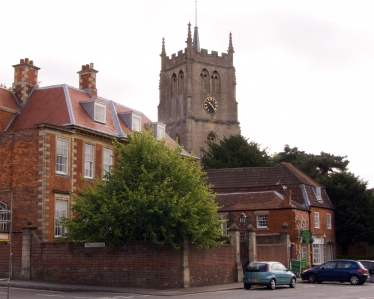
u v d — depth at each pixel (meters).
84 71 48.44
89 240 34.66
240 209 55.16
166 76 113.75
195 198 35.16
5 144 40.69
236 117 111.19
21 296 28.27
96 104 45.09
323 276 41.41
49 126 39.81
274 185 59.12
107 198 34.41
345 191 64.50
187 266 34.47
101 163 44.47
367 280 44.44
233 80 111.88
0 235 22.89
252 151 80.62
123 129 47.88
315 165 86.31
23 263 36.81
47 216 39.16
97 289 32.16
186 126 106.06
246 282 35.16
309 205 57.72
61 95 44.38
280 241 47.31
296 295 29.97
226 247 39.38
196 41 110.88
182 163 36.19
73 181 41.50
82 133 42.75
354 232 64.12
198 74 108.81
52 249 36.38
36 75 46.41
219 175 62.41
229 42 112.94
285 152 100.81
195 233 33.75
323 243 60.06
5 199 40.12
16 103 44.84
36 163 39.56
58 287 32.72
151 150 35.88
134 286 34.38
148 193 34.16
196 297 28.70
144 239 34.69
